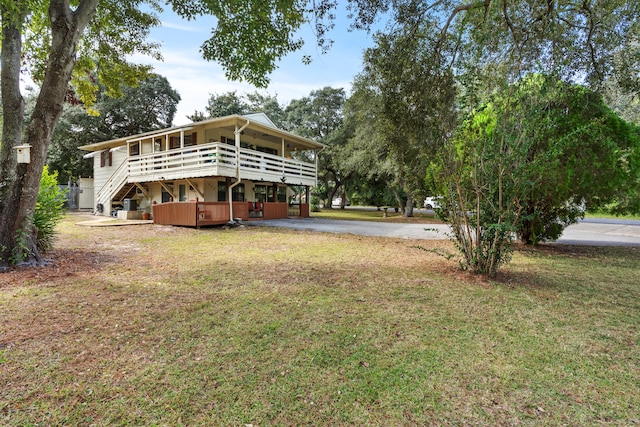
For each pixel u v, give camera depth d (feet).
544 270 21.34
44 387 7.68
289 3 19.69
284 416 6.81
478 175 18.58
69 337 10.34
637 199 29.81
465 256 19.86
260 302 13.99
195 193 53.52
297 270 20.20
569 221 31.60
